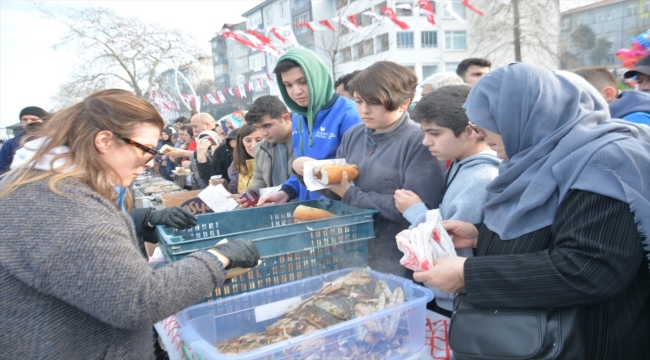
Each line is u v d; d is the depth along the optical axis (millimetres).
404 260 1394
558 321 1134
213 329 1454
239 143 4246
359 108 2029
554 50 13438
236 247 1230
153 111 1188
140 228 2068
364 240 1778
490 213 1452
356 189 2018
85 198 1031
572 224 1146
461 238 1603
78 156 1086
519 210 1277
